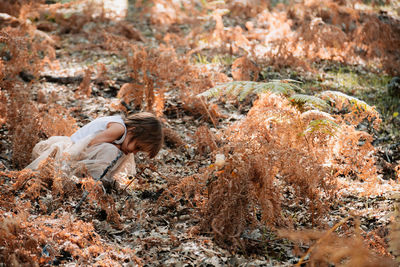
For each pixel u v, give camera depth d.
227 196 4.29
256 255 4.20
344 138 5.18
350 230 4.30
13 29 8.76
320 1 13.55
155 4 14.20
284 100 5.41
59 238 3.96
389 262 3.25
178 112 7.72
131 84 7.40
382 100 8.59
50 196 4.91
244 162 4.27
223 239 4.33
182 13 14.14
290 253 4.23
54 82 8.71
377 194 5.10
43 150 5.65
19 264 3.44
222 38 10.96
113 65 9.71
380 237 4.16
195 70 7.62
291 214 4.84
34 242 3.69
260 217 4.82
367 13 13.12
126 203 4.88
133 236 4.47
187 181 4.52
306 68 9.30
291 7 14.20
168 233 4.49
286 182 5.32
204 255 4.12
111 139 5.40
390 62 9.61
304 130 4.95
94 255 3.99
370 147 5.18
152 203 5.15
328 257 3.77
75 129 6.32
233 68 8.34
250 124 5.03
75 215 4.68
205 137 6.09
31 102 6.61
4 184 4.96
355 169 5.21
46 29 12.09
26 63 7.24
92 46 10.92
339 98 5.58
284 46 9.39
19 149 5.66
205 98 7.40
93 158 5.38
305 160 4.38
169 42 11.71
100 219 4.78
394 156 6.54
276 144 4.67
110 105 7.77
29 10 11.58
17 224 3.75
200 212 4.68
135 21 13.55
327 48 10.30
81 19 12.30
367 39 10.36
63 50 10.83
